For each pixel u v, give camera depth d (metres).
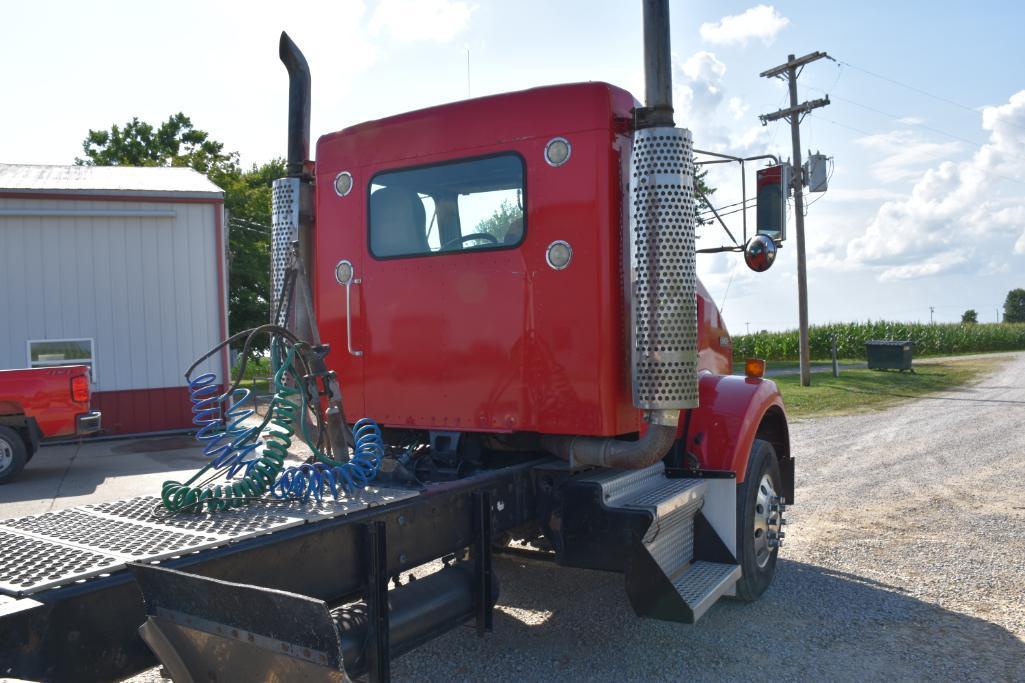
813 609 4.79
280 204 4.83
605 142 3.79
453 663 4.04
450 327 4.15
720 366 5.46
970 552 5.98
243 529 2.56
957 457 10.70
